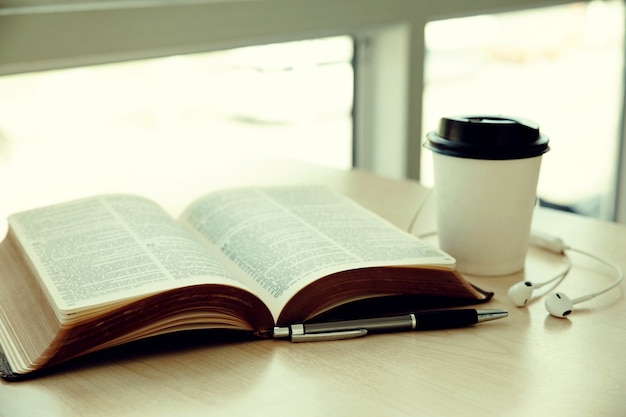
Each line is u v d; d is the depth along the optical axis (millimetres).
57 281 624
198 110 1686
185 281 609
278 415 530
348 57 1954
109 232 729
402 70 1928
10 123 1385
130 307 587
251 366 603
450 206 791
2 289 696
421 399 549
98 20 1288
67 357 580
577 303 726
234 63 1698
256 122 1814
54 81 1420
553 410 535
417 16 1897
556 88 2633
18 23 1184
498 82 2385
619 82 2828
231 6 1491
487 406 539
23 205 1045
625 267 819
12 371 575
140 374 588
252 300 633
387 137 2029
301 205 860
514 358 614
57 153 1468
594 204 2869
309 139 1957
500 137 738
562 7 2506
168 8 1388
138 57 1389
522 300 715
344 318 683
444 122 777
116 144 1496
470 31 2191
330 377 584
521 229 787
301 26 1635
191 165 1267
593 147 2832
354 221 811
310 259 693
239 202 868
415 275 692
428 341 648
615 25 2734
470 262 801
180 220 865
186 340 648
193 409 538
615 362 607
